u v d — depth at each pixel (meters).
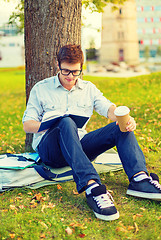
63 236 2.03
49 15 3.46
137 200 2.46
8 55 40.84
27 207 2.41
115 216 2.19
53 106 2.75
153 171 3.10
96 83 11.70
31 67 3.65
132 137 2.51
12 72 32.00
